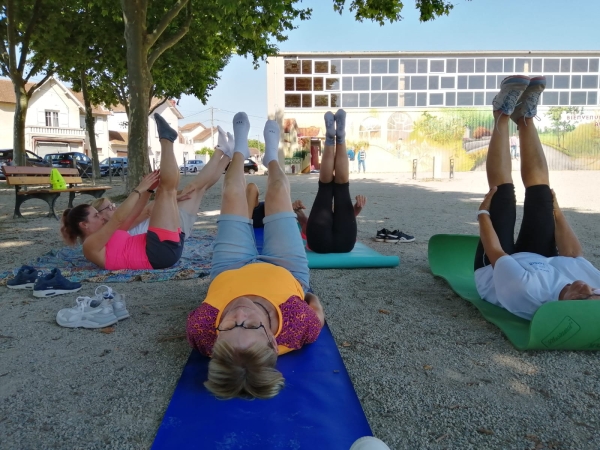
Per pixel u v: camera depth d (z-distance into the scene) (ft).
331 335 10.37
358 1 40.78
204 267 16.75
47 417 7.70
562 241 11.76
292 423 7.08
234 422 7.12
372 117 103.45
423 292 14.19
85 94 79.92
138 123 39.04
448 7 39.58
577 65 102.12
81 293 14.20
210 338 8.59
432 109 103.30
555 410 7.86
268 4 34.35
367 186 61.93
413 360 9.64
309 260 16.83
